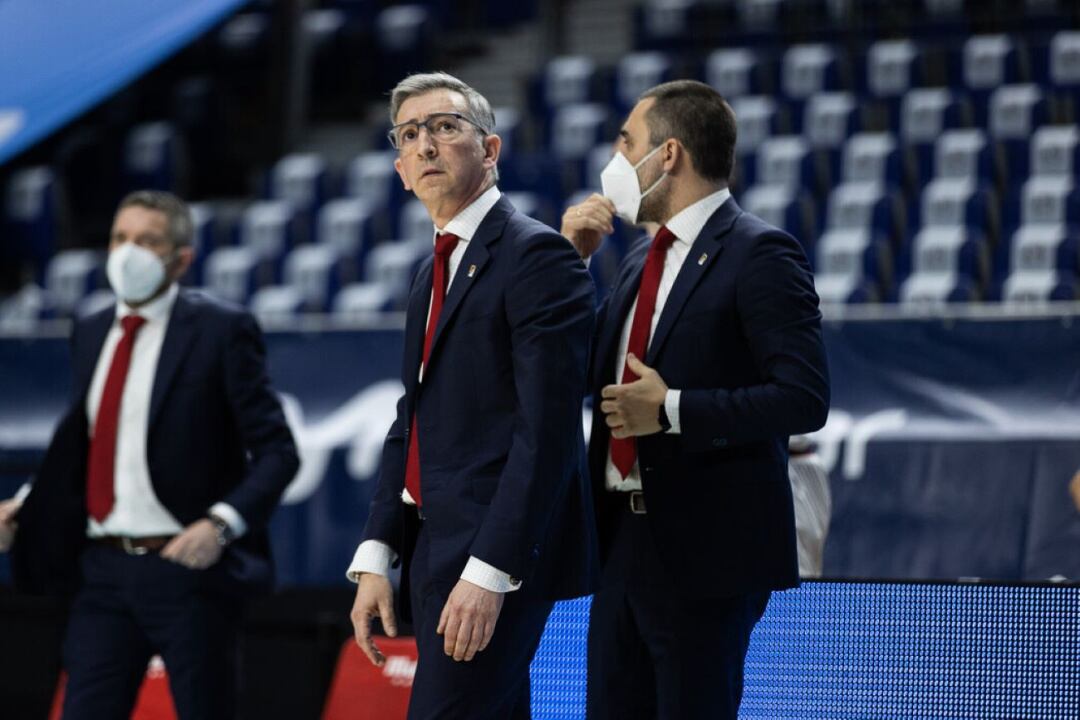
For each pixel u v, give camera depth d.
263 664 18.58
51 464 14.16
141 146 41.56
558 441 9.38
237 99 46.25
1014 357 16.98
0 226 39.06
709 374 10.59
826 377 10.32
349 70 45.44
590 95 42.16
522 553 9.18
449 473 9.77
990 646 11.02
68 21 32.94
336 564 19.83
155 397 13.98
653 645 10.62
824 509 13.97
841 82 40.19
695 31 44.16
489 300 9.81
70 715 13.76
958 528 16.75
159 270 14.02
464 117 10.16
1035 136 35.22
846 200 33.84
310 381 20.50
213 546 13.54
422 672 9.60
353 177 39.53
